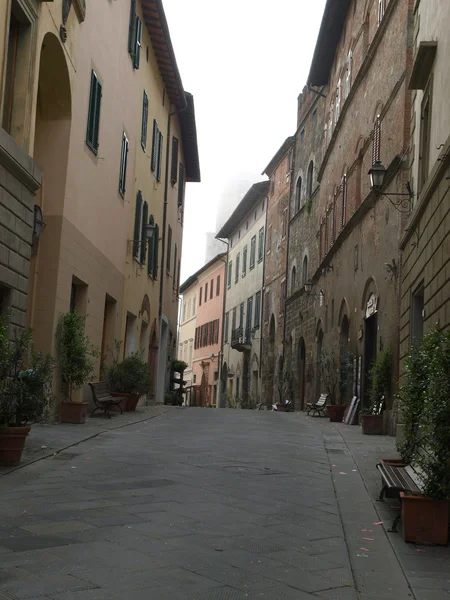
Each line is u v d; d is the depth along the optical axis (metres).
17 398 9.31
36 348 14.41
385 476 7.61
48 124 14.95
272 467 10.41
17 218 11.32
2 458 9.16
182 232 38.53
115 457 10.54
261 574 5.24
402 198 16.67
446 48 11.04
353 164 23.61
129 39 21.36
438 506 6.42
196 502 7.59
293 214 37.28
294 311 35.22
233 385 51.31
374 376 17.48
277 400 37.34
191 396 66.44
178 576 5.05
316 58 29.89
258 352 43.78
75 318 15.11
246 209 50.12
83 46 15.67
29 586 4.64
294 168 37.81
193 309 70.44
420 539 6.41
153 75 26.22
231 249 55.81
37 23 12.12
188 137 35.69
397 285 16.94
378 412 17.22
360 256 21.75
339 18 27.12
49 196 14.81
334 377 24.67
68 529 6.16
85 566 5.14
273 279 41.31
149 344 28.55
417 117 14.17
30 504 7.09
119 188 20.56
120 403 19.16
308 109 34.88
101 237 18.59
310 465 10.91
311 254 32.44
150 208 26.61
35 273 14.59
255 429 16.52
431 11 12.56
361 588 5.09
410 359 8.31
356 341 22.03
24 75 11.72
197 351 66.31
